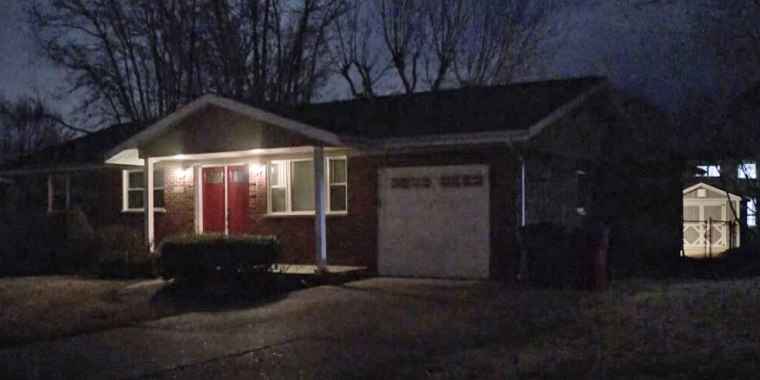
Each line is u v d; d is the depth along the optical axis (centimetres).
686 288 1741
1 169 2680
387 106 2255
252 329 1363
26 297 1742
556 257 1755
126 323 1441
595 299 1591
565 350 1152
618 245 2342
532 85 2219
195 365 1123
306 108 2367
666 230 2534
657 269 2259
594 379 995
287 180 2158
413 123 1991
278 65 3594
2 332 1365
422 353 1160
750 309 1436
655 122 2455
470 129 1830
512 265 1842
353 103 2377
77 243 2355
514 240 1838
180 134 2083
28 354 1213
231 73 3544
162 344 1264
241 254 1791
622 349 1148
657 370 1026
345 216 2048
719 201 3584
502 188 1853
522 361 1091
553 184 2008
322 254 1884
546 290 1722
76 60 3516
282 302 1623
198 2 3531
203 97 2005
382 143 1909
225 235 1886
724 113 2312
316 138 1853
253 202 2194
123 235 2250
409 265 1964
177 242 1811
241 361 1141
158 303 1644
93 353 1212
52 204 2691
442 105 2150
